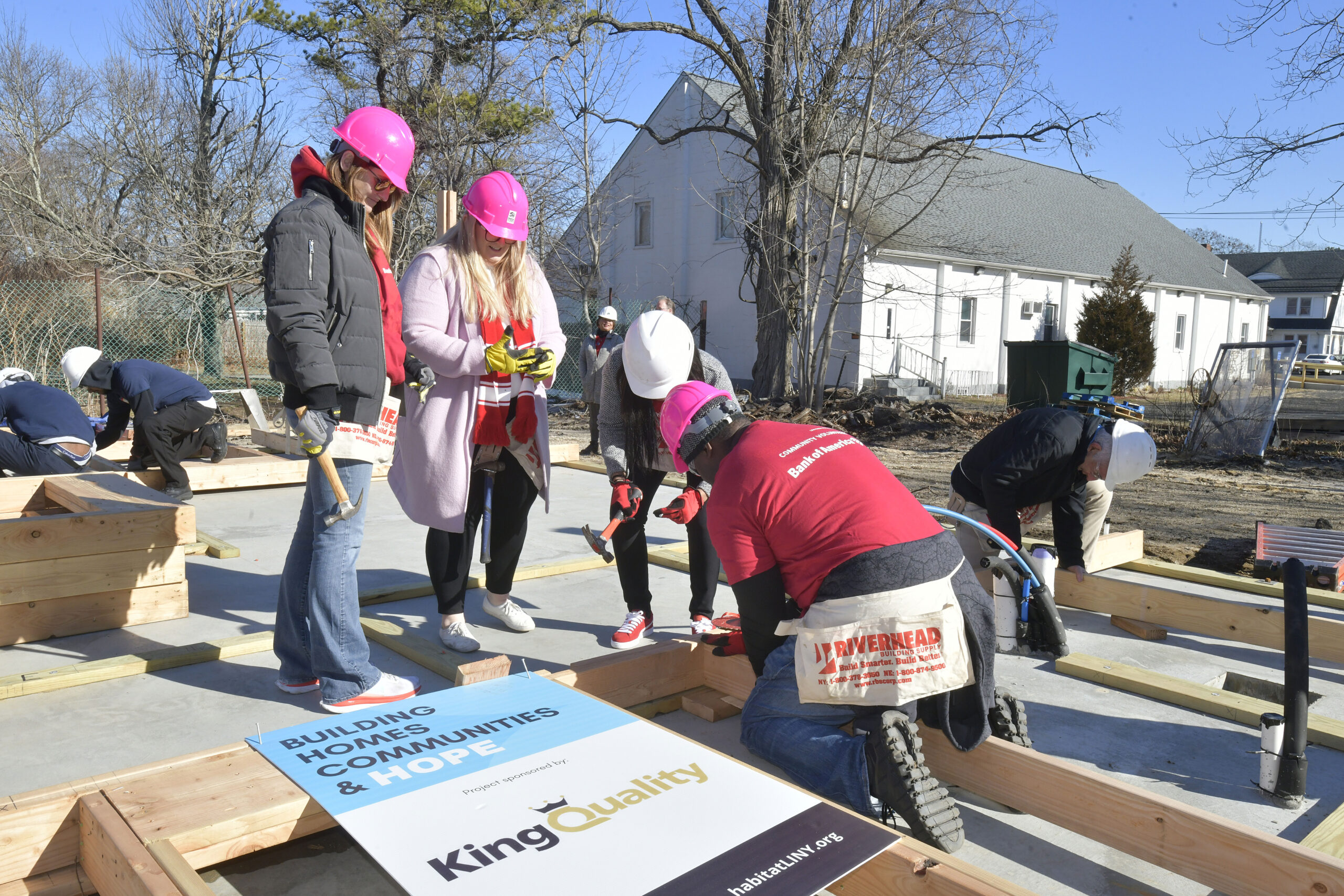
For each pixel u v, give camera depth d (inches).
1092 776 90.5
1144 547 251.4
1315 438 542.6
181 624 159.5
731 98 719.1
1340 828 95.5
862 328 871.7
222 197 873.5
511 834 74.2
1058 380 557.9
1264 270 2261.3
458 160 781.3
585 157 791.7
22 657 140.8
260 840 79.4
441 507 136.4
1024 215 1127.0
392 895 83.0
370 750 89.0
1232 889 80.9
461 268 134.6
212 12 887.7
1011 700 101.8
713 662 129.8
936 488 355.9
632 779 83.0
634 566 151.6
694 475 146.8
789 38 617.3
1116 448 156.6
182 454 271.3
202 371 660.1
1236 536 273.6
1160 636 165.8
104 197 971.9
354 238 111.7
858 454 98.5
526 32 773.3
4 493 190.4
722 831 74.9
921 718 101.3
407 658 146.9
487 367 131.9
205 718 119.8
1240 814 103.0
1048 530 249.0
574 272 907.4
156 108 909.2
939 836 87.6
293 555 124.3
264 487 303.1
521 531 154.2
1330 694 143.0
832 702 92.7
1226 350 458.3
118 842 73.3
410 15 779.4
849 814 77.8
